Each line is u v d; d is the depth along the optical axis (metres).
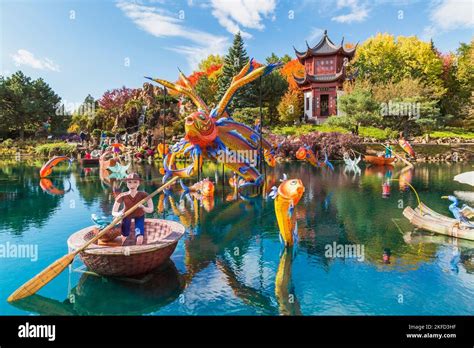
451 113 50.28
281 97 50.91
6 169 28.69
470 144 37.41
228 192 18.98
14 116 49.22
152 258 7.44
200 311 6.56
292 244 10.15
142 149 37.28
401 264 8.65
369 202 15.99
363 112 40.38
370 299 6.96
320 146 37.03
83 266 8.45
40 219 12.87
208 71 69.12
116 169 23.94
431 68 52.72
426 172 26.81
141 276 7.84
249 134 19.61
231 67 48.41
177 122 46.00
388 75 52.72
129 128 49.09
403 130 41.94
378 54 56.47
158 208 15.20
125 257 7.05
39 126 53.72
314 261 8.96
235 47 48.53
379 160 32.03
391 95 42.69
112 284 7.56
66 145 40.41
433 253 9.38
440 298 6.96
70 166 30.66
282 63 18.38
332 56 50.03
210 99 52.91
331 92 49.38
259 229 12.01
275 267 8.62
